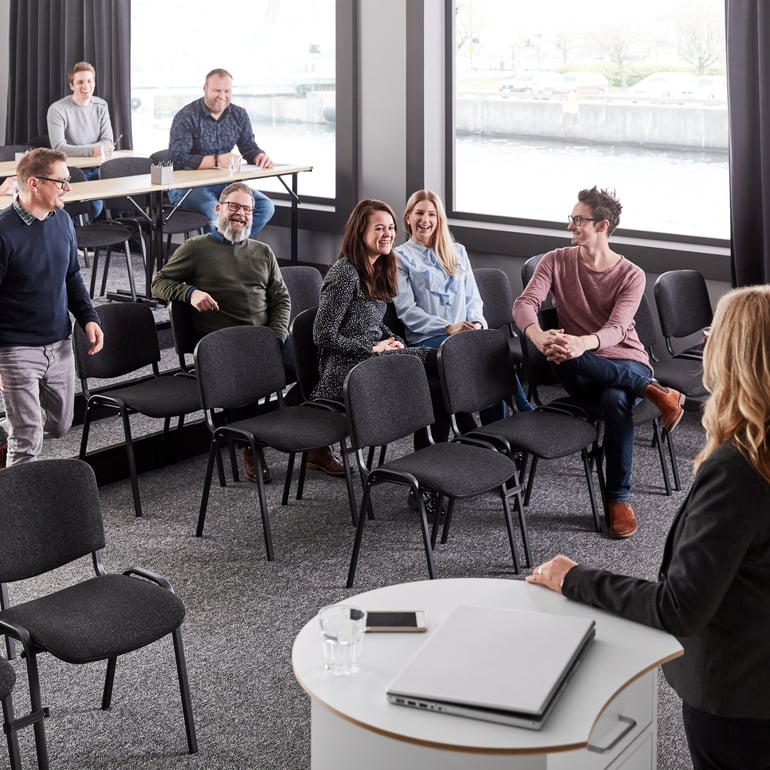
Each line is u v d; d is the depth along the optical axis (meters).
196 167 6.79
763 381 1.85
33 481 2.94
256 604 3.82
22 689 3.26
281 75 7.64
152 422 5.37
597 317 4.59
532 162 6.69
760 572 1.89
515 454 4.92
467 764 1.90
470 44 6.73
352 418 3.93
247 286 4.93
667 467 5.07
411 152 6.82
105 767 2.89
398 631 2.20
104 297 6.78
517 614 2.17
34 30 8.51
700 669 1.98
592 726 1.86
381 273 4.77
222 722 3.10
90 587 2.98
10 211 4.21
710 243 6.06
